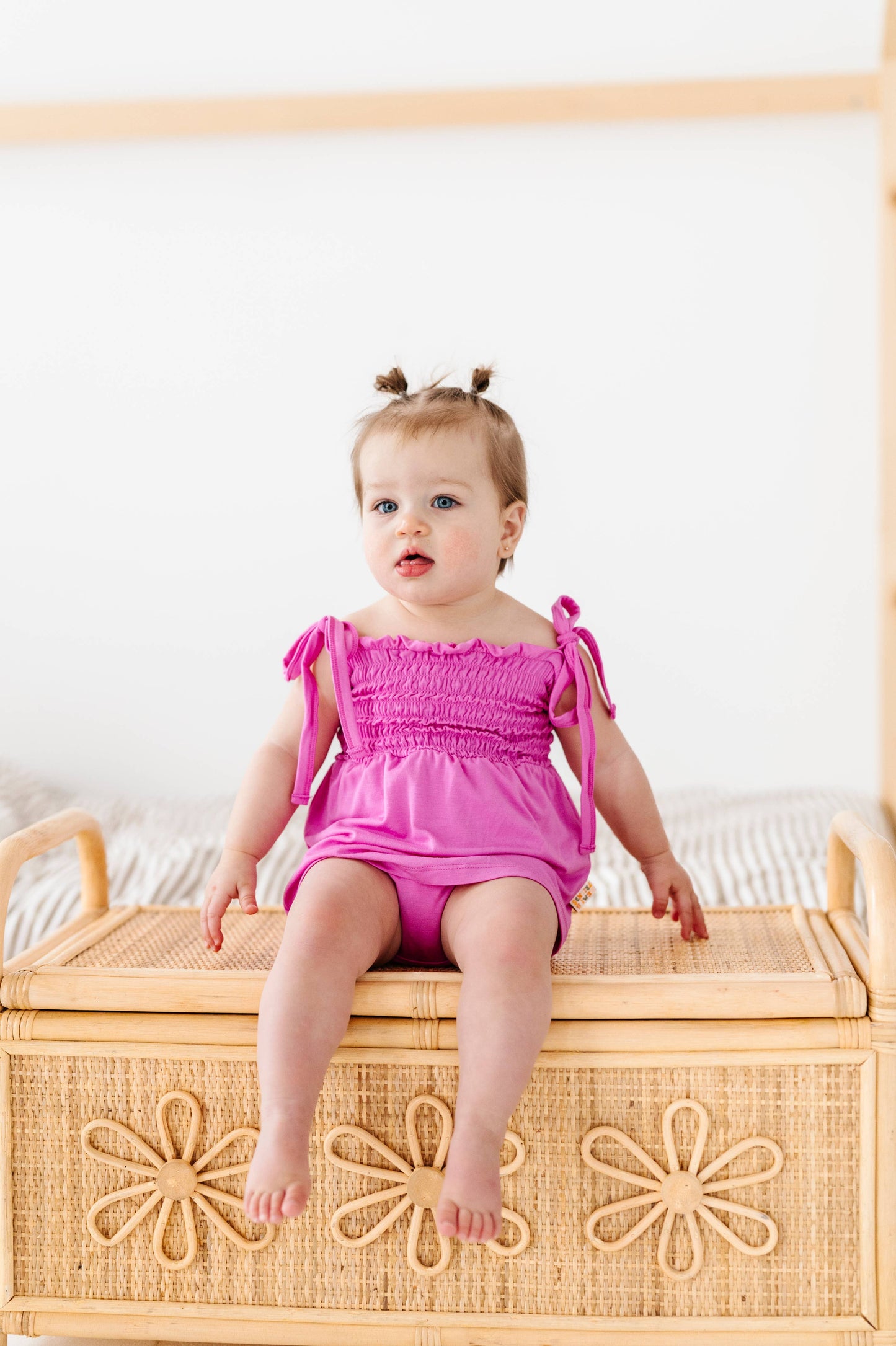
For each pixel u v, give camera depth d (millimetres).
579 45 2473
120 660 2592
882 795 2453
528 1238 955
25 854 1074
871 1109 935
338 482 2549
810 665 2543
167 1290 993
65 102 2492
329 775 1105
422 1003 941
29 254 2541
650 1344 948
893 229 2342
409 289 2527
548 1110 952
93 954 1099
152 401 2555
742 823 2139
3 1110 1002
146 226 2533
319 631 1096
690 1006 942
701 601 2547
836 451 2500
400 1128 957
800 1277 947
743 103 2402
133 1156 995
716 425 2512
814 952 1052
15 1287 1007
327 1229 972
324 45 2488
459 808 1014
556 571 2555
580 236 2502
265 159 2520
